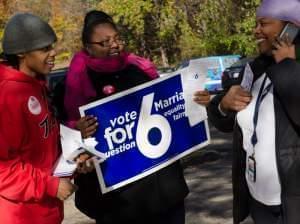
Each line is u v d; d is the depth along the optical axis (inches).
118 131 134.7
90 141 132.5
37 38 115.3
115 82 137.9
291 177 111.3
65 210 255.6
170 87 138.7
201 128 142.3
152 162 138.2
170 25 1286.9
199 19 1182.9
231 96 118.0
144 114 136.8
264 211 116.3
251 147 115.7
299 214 111.9
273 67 110.0
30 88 113.4
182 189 142.9
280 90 108.8
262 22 113.0
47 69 118.0
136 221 139.8
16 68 117.8
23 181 111.3
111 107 133.9
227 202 251.9
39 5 1691.7
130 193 137.9
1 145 110.4
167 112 138.9
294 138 111.3
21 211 113.5
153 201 138.9
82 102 137.9
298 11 110.2
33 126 113.4
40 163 115.9
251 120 115.6
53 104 134.2
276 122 112.0
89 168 122.4
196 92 140.4
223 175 303.9
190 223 226.4
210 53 1117.7
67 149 119.6
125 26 1362.0
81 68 138.1
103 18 137.9
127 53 141.2
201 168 323.9
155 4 1320.1
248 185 118.9
